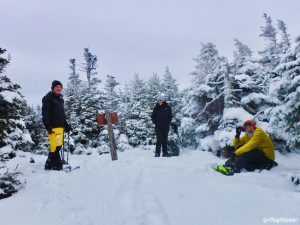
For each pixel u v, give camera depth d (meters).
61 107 7.84
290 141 10.52
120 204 4.29
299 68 9.68
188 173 6.45
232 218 3.62
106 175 6.42
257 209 3.87
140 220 3.60
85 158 10.45
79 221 3.81
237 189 4.79
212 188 4.92
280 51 32.62
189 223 3.52
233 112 12.62
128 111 31.91
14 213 4.29
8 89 9.17
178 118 26.41
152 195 4.56
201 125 14.35
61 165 7.62
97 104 28.58
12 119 9.35
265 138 7.12
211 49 22.59
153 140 28.45
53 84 7.72
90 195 4.93
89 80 51.19
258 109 13.66
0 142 10.71
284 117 10.24
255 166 7.14
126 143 23.00
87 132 26.06
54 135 7.56
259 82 16.52
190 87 17.41
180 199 4.37
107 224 3.63
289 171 6.88
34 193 5.32
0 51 9.42
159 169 6.90
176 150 10.80
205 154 11.66
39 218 4.03
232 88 13.68
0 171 7.18
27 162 9.09
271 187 5.14
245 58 17.86
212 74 14.95
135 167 7.26
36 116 30.70
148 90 32.53
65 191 5.31
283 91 10.12
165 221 3.54
